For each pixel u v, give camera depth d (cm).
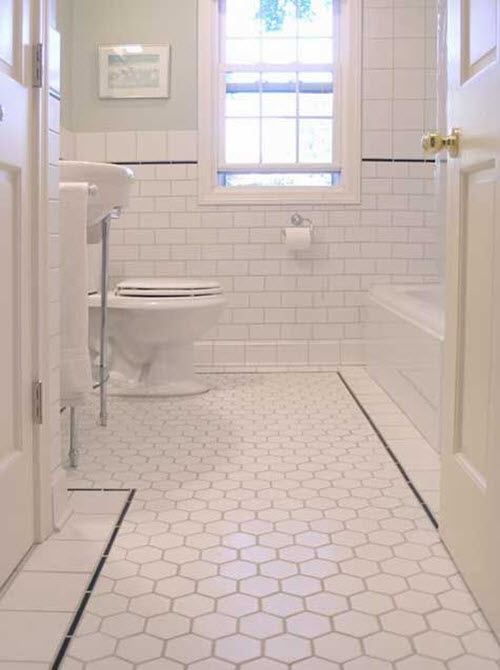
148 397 308
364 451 228
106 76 370
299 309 377
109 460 219
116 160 373
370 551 154
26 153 150
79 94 371
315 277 376
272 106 380
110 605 132
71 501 184
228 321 377
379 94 371
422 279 376
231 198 372
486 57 129
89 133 372
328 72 377
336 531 165
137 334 303
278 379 347
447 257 155
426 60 369
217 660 114
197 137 370
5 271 141
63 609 130
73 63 369
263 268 376
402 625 125
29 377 155
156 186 373
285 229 363
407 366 273
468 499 138
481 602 129
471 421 139
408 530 166
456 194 147
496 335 120
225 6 377
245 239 374
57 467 171
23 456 151
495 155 121
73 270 194
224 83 378
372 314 350
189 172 372
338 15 376
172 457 222
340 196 373
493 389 121
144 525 169
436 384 227
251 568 147
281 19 378
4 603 133
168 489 193
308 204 373
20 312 149
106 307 260
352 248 376
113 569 146
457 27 147
